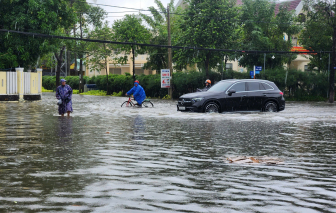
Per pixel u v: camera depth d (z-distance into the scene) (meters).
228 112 18.73
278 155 7.84
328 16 38.09
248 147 8.80
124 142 9.39
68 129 12.01
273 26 42.16
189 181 5.57
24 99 30.83
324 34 41.16
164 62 49.09
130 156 7.54
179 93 42.12
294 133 11.48
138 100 23.97
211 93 18.72
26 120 14.95
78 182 5.43
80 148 8.41
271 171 6.31
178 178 5.75
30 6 30.69
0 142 9.18
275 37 41.94
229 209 4.29
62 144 8.95
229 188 5.20
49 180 5.52
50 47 32.53
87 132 11.28
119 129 12.15
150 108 22.91
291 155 7.86
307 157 7.64
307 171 6.34
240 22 41.38
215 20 36.78
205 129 12.30
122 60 50.97
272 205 4.46
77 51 53.78
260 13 41.84
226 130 12.06
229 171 6.28
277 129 12.47
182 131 11.73
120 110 21.05
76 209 4.22
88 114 18.27
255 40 40.53
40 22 31.64
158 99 39.75
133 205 4.39
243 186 5.31
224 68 42.84
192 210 4.24
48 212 4.11
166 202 4.52
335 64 38.38
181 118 16.16
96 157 7.38
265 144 9.28
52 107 23.25
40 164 6.66
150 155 7.68
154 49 47.81
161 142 9.46
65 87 16.92
